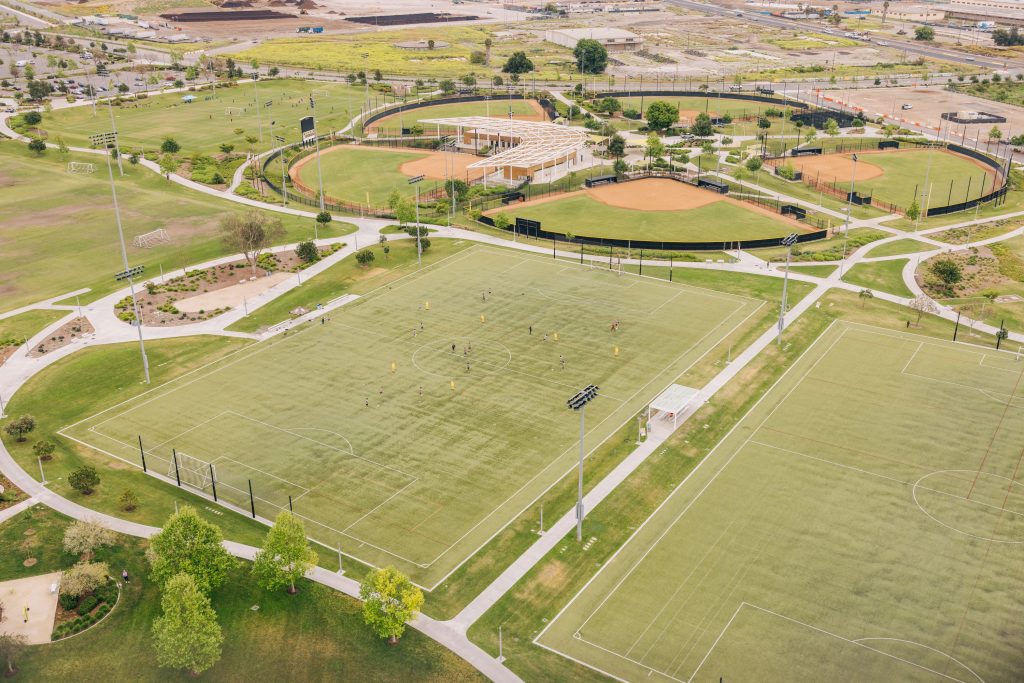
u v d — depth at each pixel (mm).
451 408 164375
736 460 149375
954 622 113875
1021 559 125312
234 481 143625
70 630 110625
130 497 134375
